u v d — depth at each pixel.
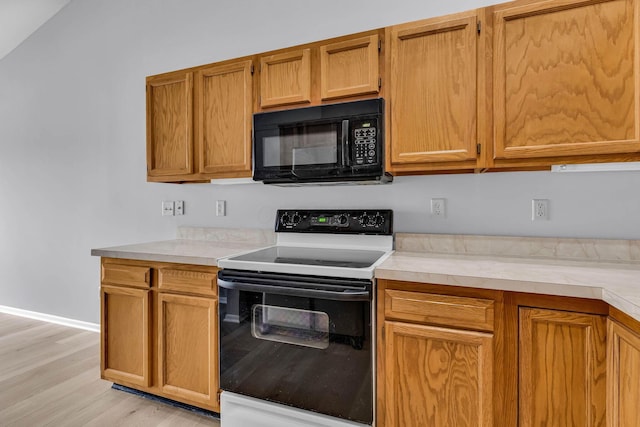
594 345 1.13
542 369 1.20
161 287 1.81
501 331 1.24
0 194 3.28
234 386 1.61
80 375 2.22
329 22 2.15
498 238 1.76
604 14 1.30
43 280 3.12
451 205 1.88
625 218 1.60
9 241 3.26
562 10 1.35
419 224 1.94
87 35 2.87
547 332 1.19
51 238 3.07
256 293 1.55
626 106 1.28
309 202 2.19
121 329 1.93
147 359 1.85
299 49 1.80
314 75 1.78
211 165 2.01
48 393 2.01
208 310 1.69
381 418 1.41
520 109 1.42
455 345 1.30
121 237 2.79
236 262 1.60
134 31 2.71
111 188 2.81
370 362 1.38
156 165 2.18
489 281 1.23
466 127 1.50
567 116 1.36
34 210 3.13
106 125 2.81
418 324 1.35
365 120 1.62
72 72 2.93
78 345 2.65
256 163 1.85
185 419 1.80
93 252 1.95
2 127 3.24
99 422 1.76
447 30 1.52
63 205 3.00
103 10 2.81
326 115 1.69
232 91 1.96
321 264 1.51
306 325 1.48
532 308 1.21
